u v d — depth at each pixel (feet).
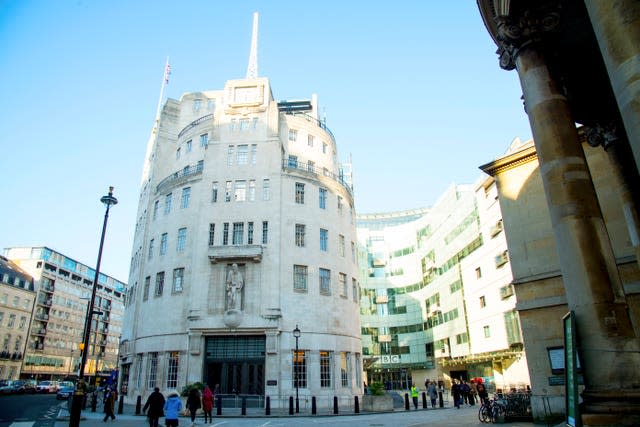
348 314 133.28
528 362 56.75
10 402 121.29
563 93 33.47
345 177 252.62
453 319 188.44
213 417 81.30
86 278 360.89
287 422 71.10
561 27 38.96
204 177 132.16
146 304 131.34
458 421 63.16
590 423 25.26
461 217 180.65
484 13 39.37
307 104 216.95
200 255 123.03
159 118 172.55
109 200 67.46
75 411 52.60
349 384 126.00
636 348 26.08
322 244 133.39
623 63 21.63
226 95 141.08
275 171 131.34
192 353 114.42
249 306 117.39
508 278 137.39
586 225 29.04
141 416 82.07
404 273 252.42
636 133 20.71
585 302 27.71
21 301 283.38
